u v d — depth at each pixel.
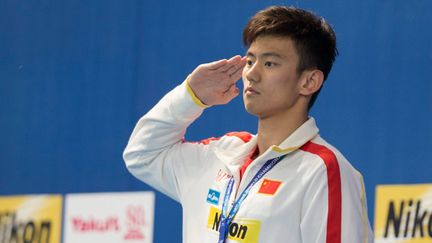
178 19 12.42
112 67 13.23
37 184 14.09
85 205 13.39
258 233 6.14
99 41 13.42
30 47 14.30
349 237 5.96
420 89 9.91
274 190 6.21
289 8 6.68
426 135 9.84
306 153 6.30
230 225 6.32
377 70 10.30
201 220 6.65
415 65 9.98
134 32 12.98
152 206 12.49
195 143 7.14
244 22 11.56
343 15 10.63
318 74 6.55
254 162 6.42
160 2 12.67
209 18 12.02
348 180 6.15
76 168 13.58
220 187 6.60
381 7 10.30
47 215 13.89
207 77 6.78
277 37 6.42
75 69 13.70
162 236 12.32
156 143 7.07
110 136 13.18
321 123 10.77
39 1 14.25
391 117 10.16
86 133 13.49
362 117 10.39
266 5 11.30
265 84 6.34
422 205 9.77
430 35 9.89
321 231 5.99
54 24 14.02
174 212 12.19
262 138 6.57
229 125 11.55
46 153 14.00
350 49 10.55
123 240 12.81
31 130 14.21
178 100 6.90
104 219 13.11
